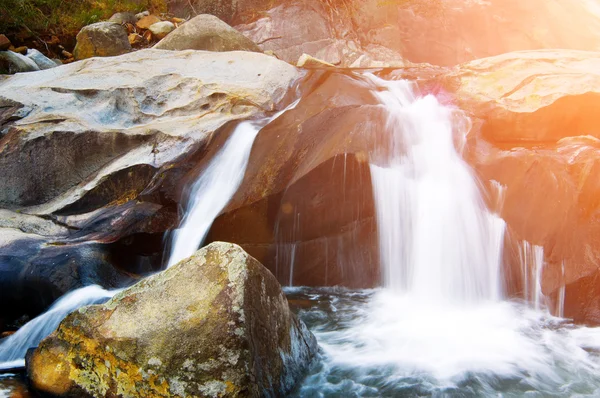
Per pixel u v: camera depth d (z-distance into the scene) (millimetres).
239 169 5840
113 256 5477
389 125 5539
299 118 6070
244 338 3441
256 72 7242
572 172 5121
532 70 6566
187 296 3621
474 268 5234
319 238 5590
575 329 4684
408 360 4191
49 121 6578
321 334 4613
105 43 9234
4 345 4512
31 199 6238
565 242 4934
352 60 10266
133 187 6094
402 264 5414
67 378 3678
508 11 12438
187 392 3391
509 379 3957
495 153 5531
